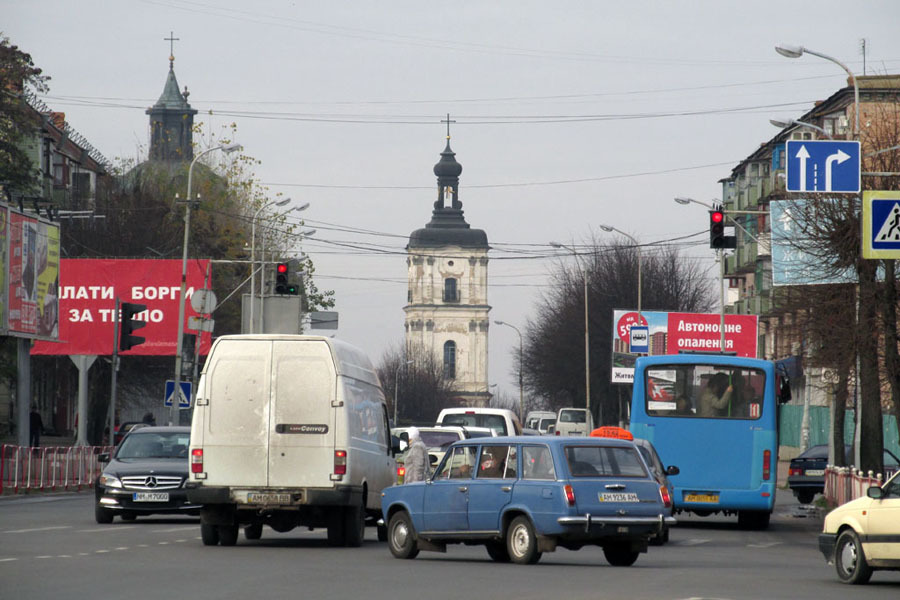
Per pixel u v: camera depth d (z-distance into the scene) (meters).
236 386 45.78
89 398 149.62
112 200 163.75
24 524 56.47
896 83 142.38
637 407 64.56
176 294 133.25
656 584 34.16
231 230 165.38
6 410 155.50
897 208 56.59
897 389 70.62
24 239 104.88
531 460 40.88
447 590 31.95
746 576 37.53
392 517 43.75
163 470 57.88
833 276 74.12
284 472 45.41
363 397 48.72
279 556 42.09
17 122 129.38
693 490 63.66
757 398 64.00
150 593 30.38
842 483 72.12
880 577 39.09
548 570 38.56
